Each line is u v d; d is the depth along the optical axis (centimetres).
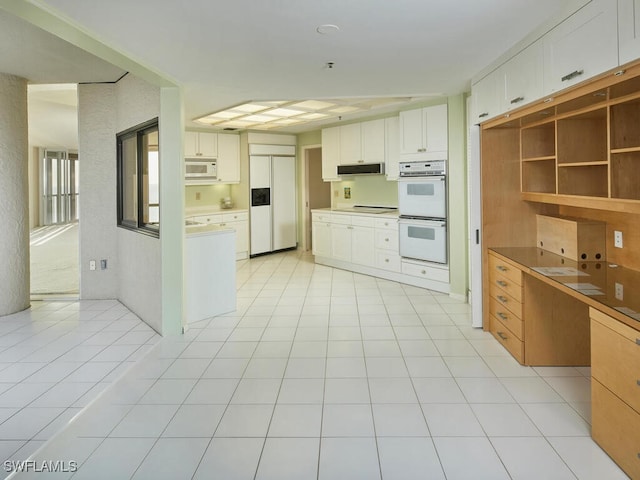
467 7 248
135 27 270
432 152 552
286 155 864
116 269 547
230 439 244
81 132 530
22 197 491
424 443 237
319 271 704
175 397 294
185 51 319
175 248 417
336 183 793
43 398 296
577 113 290
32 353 375
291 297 550
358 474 212
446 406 276
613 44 206
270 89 441
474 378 315
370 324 441
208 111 572
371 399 287
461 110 503
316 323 447
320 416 267
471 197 413
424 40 301
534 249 390
